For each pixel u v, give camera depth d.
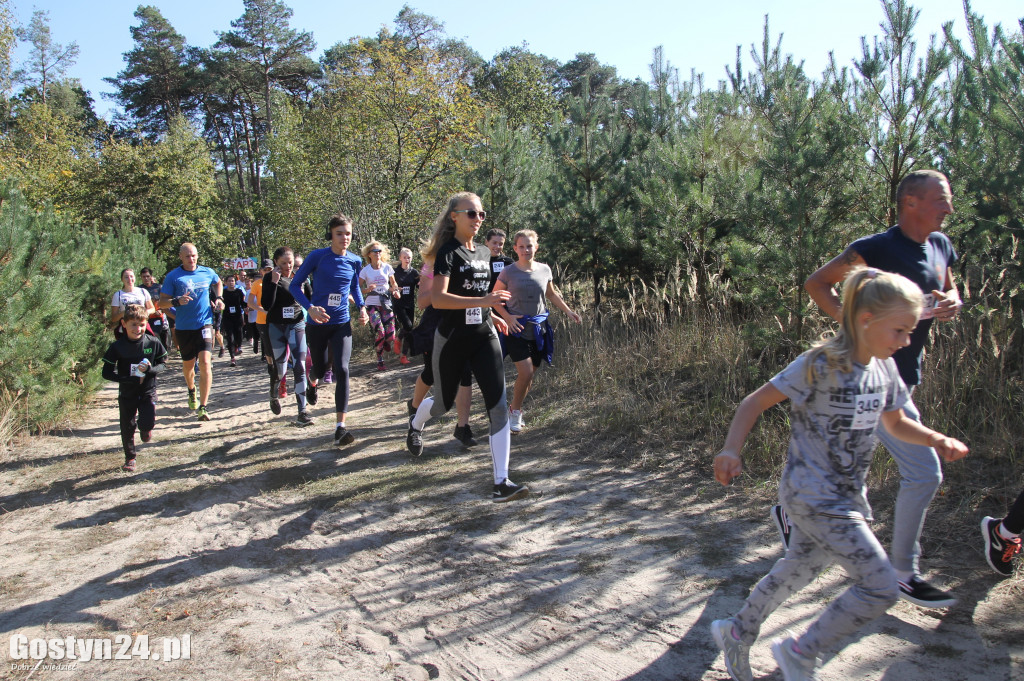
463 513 4.26
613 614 3.02
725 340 6.29
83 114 45.25
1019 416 4.23
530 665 2.69
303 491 4.80
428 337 5.71
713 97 8.57
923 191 2.84
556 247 9.11
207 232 25.97
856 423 2.30
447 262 4.22
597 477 4.75
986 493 3.73
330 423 6.86
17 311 6.47
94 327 8.14
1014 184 5.09
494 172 10.77
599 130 9.55
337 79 18.94
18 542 4.15
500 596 3.23
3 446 5.96
